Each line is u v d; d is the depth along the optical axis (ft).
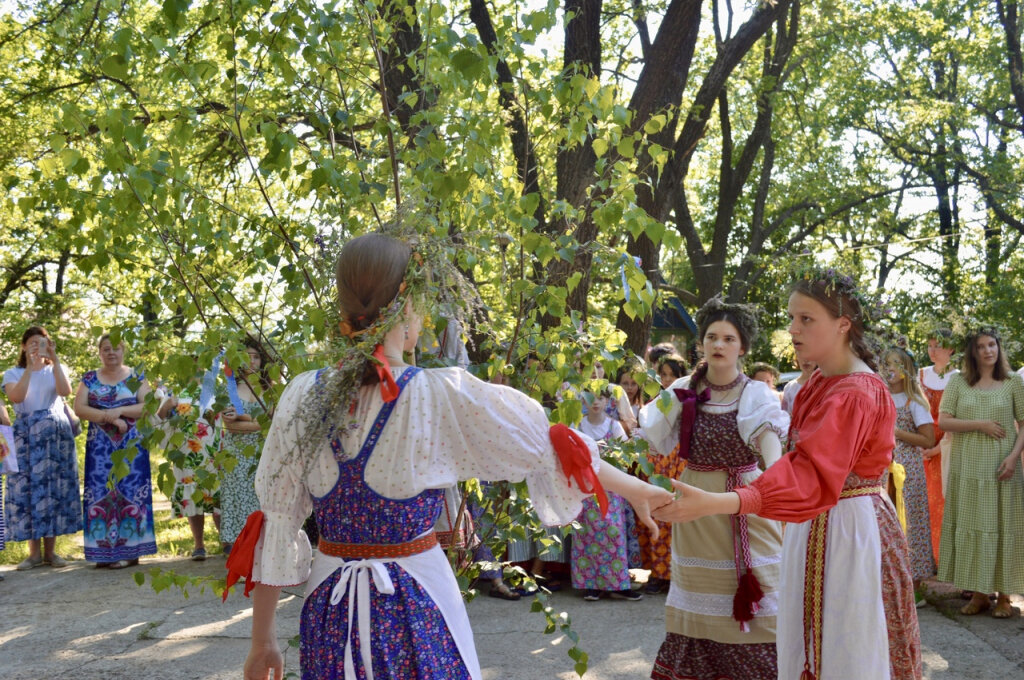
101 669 14.61
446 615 6.21
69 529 22.57
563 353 9.38
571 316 9.54
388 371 6.11
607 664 14.96
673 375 20.15
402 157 9.84
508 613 18.21
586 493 6.54
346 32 9.75
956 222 74.18
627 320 28.60
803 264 9.17
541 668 14.76
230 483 22.24
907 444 20.17
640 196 30.68
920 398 19.94
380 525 6.16
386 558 6.19
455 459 6.34
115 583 20.42
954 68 70.79
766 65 55.67
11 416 23.36
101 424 21.85
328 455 6.26
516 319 9.60
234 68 9.45
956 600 19.52
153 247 9.48
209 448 21.68
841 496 8.84
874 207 72.74
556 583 20.31
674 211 56.18
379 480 6.14
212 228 9.86
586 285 11.55
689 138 32.55
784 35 53.42
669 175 31.19
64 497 22.52
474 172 9.14
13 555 23.82
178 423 9.64
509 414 6.32
